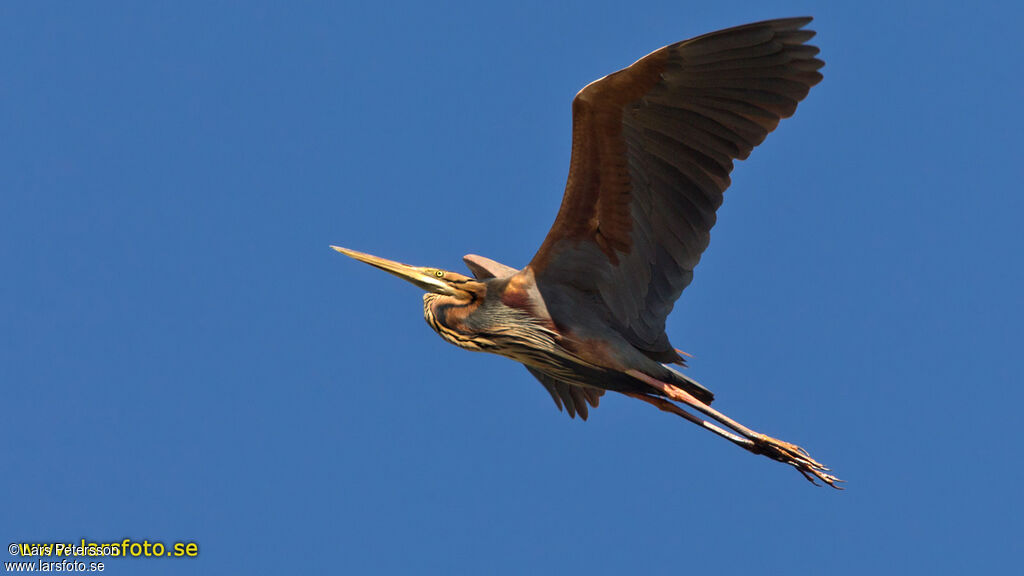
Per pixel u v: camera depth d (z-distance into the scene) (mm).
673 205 13289
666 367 14039
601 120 12773
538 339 14133
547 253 13961
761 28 11938
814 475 13047
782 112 12570
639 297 13773
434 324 14828
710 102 12625
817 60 12195
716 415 13477
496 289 14359
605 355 13891
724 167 13000
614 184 13203
